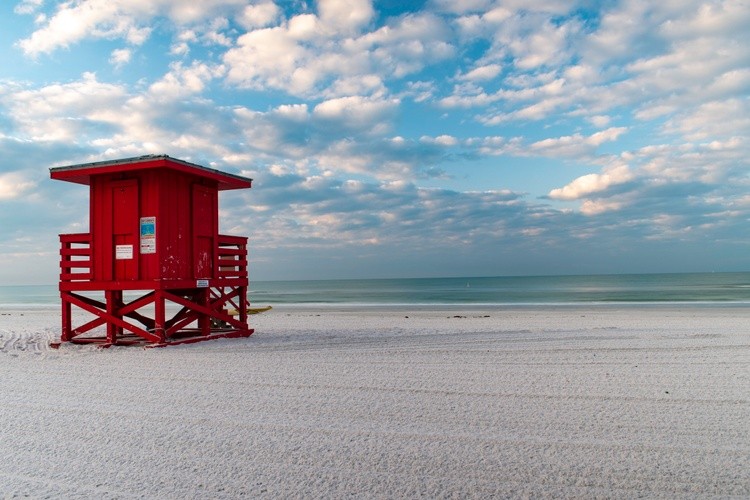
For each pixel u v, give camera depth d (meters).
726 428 5.42
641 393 6.94
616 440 5.05
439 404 6.40
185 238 12.06
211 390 7.27
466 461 4.52
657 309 26.17
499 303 34.47
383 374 8.27
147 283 11.36
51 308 35.44
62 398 6.95
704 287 63.88
